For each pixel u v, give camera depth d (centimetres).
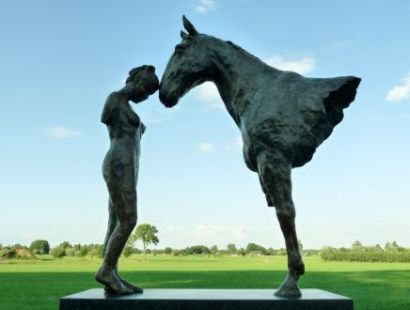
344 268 3431
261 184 430
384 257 5256
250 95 426
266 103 410
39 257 6309
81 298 365
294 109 402
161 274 2519
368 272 2823
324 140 428
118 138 406
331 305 356
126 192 395
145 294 392
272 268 3394
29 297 1427
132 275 2433
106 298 365
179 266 3797
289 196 392
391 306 1234
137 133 416
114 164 397
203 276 2333
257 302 357
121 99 415
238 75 437
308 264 4378
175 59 453
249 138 410
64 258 6109
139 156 422
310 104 402
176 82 446
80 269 3212
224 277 2241
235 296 376
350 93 424
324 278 2264
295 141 396
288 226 388
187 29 458
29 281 2047
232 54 446
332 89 407
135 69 432
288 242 389
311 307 356
